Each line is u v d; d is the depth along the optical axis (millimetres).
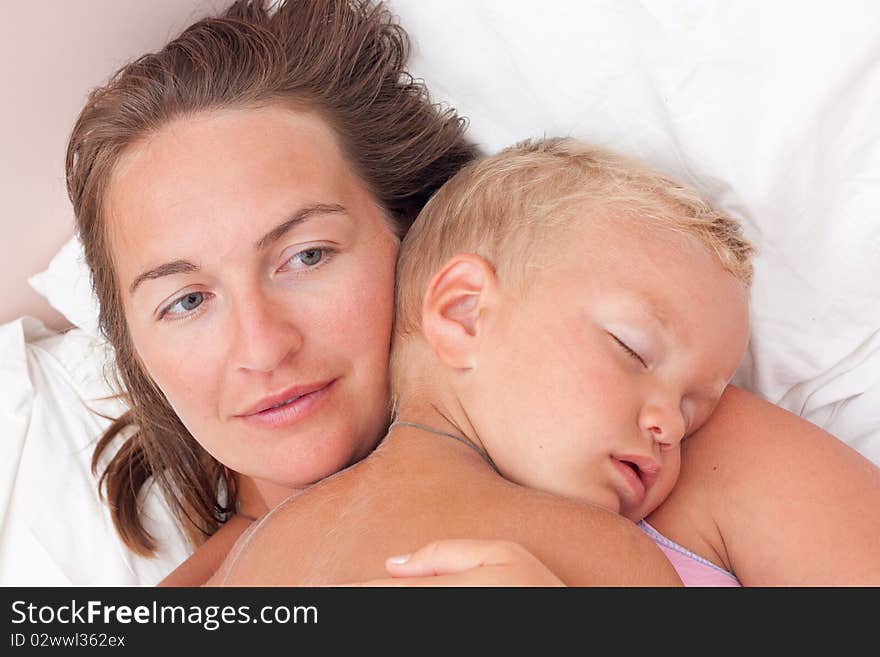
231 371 1051
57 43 1364
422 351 1063
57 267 1514
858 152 1062
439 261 1081
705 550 1019
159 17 1365
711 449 1031
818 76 1022
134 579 1299
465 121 1271
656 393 969
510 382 982
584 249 996
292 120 1113
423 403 1041
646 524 1030
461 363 1012
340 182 1113
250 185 1050
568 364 961
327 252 1080
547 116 1205
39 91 1401
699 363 980
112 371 1390
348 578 881
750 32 1033
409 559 808
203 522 1357
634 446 962
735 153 1077
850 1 993
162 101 1084
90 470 1372
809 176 1073
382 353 1092
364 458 1108
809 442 1012
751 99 1055
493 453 996
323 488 993
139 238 1067
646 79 1116
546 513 902
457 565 794
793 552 971
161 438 1336
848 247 1095
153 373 1123
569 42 1137
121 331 1254
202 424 1104
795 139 1050
